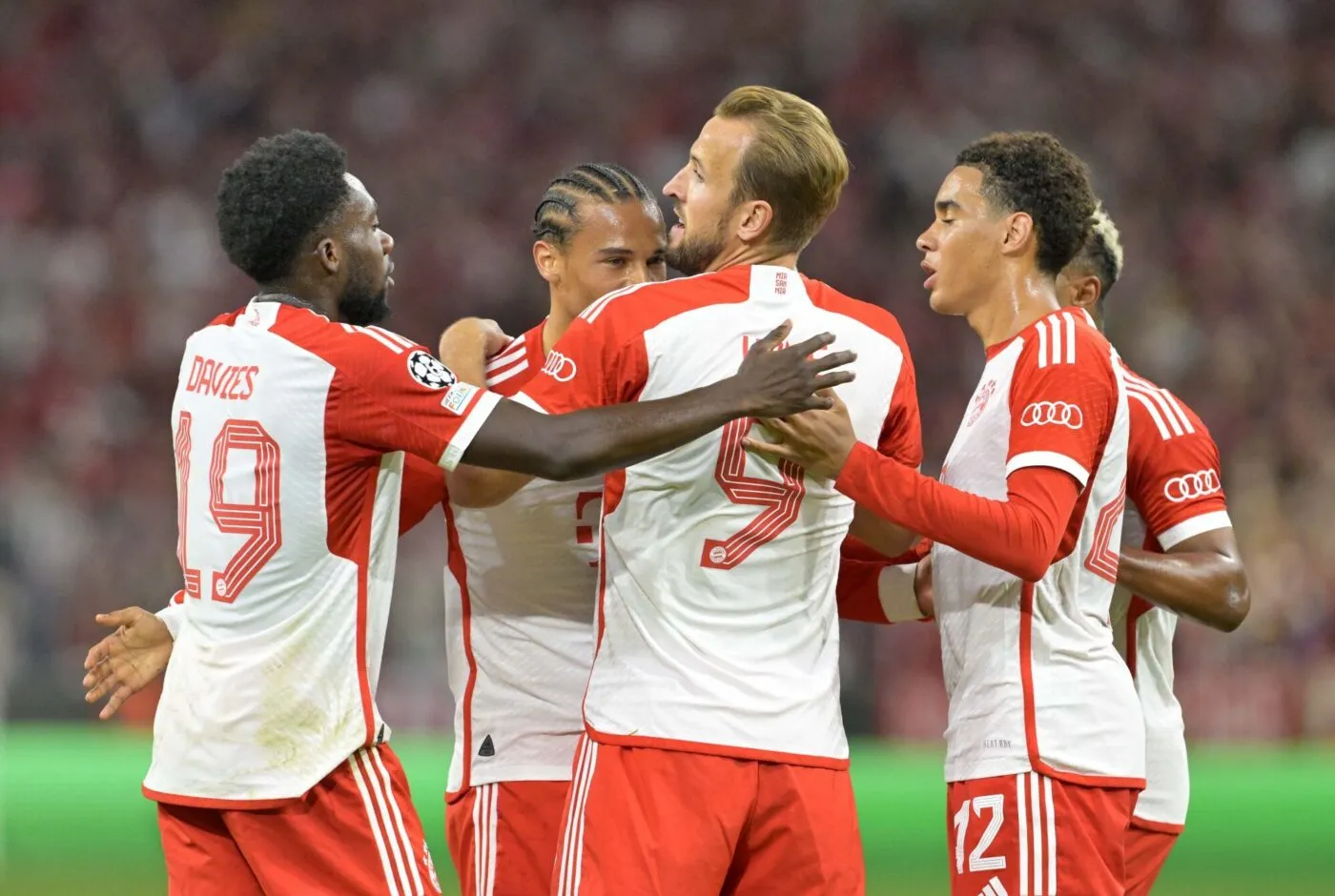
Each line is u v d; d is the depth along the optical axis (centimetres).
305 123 7531
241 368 1266
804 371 1198
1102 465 1341
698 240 1320
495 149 7444
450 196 7275
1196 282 6900
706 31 7762
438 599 4800
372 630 1298
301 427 1245
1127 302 6750
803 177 1292
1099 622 1371
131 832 2997
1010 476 1287
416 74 7694
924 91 7475
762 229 1302
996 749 1331
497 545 1498
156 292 6844
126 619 1377
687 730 1230
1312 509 5603
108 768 3778
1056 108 7488
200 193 7238
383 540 1302
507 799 1516
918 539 1471
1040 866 1311
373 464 1276
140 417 6375
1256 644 4900
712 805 1225
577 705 1508
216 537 1266
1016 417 1309
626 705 1249
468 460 1229
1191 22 7800
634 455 1198
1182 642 4762
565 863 1258
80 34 7731
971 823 1342
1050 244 1389
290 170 1302
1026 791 1317
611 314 1263
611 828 1231
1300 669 4797
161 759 1288
